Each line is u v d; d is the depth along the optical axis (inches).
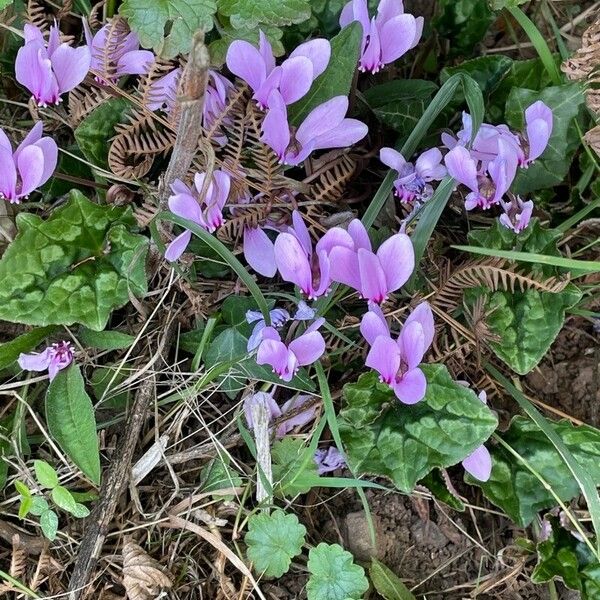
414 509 15.2
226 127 14.0
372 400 14.1
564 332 16.4
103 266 14.6
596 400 15.8
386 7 13.9
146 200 14.5
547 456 14.5
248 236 14.4
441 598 15.0
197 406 14.7
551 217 16.5
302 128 13.3
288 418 14.7
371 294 12.8
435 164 14.0
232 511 14.7
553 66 15.8
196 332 15.3
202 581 14.5
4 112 16.2
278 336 13.4
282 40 15.6
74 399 14.0
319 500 15.3
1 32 15.4
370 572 14.6
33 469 14.7
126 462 14.5
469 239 15.2
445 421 13.7
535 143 13.7
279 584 14.6
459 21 16.7
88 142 14.4
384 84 15.8
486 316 14.2
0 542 14.4
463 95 16.0
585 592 14.1
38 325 14.1
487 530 15.3
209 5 13.6
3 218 15.1
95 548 13.9
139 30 13.3
